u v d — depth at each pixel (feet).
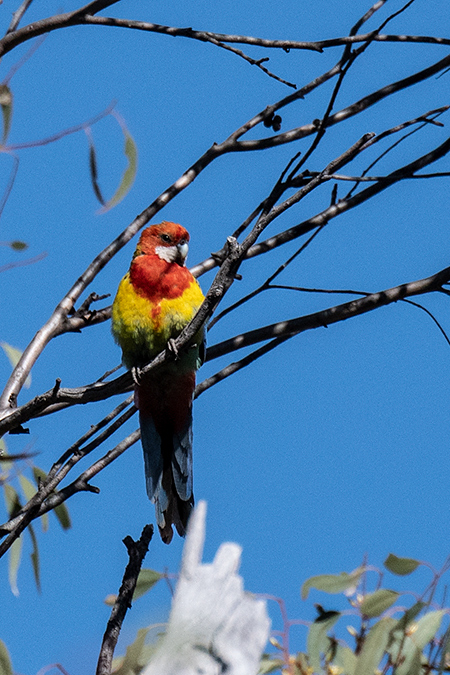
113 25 34.30
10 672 23.15
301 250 34.06
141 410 34.14
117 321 34.88
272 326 34.12
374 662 22.38
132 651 19.94
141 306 34.24
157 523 32.78
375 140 32.68
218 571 16.81
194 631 16.39
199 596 16.62
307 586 24.17
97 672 19.63
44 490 26.61
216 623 16.43
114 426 28.89
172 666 16.16
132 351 34.88
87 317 33.42
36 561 31.94
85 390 27.78
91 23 34.17
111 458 29.01
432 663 22.54
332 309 33.81
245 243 26.94
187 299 34.65
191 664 16.16
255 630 16.48
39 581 31.83
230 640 16.34
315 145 27.91
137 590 24.56
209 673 16.08
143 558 22.29
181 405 34.04
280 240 35.70
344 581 24.08
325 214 35.73
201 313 28.66
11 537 25.59
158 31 34.19
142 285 34.55
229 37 34.27
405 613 22.75
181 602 16.63
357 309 33.76
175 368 33.32
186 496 33.63
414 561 24.11
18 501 32.68
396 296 33.73
